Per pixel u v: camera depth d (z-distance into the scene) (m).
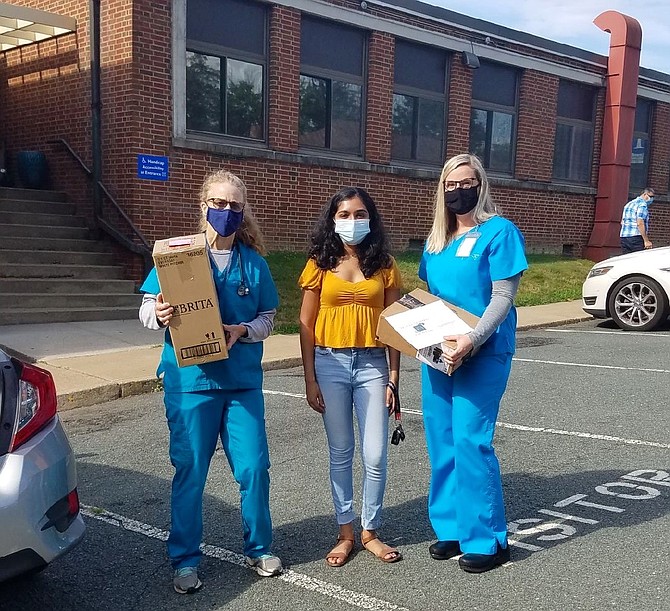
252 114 13.38
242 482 3.70
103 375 7.77
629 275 11.46
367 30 14.61
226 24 12.88
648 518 4.32
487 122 17.11
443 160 16.33
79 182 12.84
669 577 3.62
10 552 2.96
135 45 11.59
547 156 18.08
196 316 3.43
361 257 3.81
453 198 3.78
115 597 3.57
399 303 3.74
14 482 3.01
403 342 3.57
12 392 3.21
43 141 13.47
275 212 13.57
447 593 3.53
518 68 17.33
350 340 3.79
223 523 4.40
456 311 3.62
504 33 16.78
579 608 3.36
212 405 3.62
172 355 3.64
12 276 11.06
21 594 3.60
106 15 11.91
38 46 13.41
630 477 5.00
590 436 5.91
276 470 5.28
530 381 7.89
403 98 15.59
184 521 3.62
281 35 13.33
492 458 3.75
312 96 14.19
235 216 3.56
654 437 5.85
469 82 16.34
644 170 20.70
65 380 7.54
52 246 11.92
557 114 18.41
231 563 3.89
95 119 12.13
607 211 19.00
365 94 14.80
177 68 12.09
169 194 12.17
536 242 18.17
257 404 3.72
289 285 12.10
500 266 3.62
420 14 15.19
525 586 3.57
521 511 4.47
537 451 5.57
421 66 15.78
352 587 3.62
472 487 3.72
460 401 3.73
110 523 4.45
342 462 3.91
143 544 4.16
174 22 11.98
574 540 4.06
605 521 4.30
